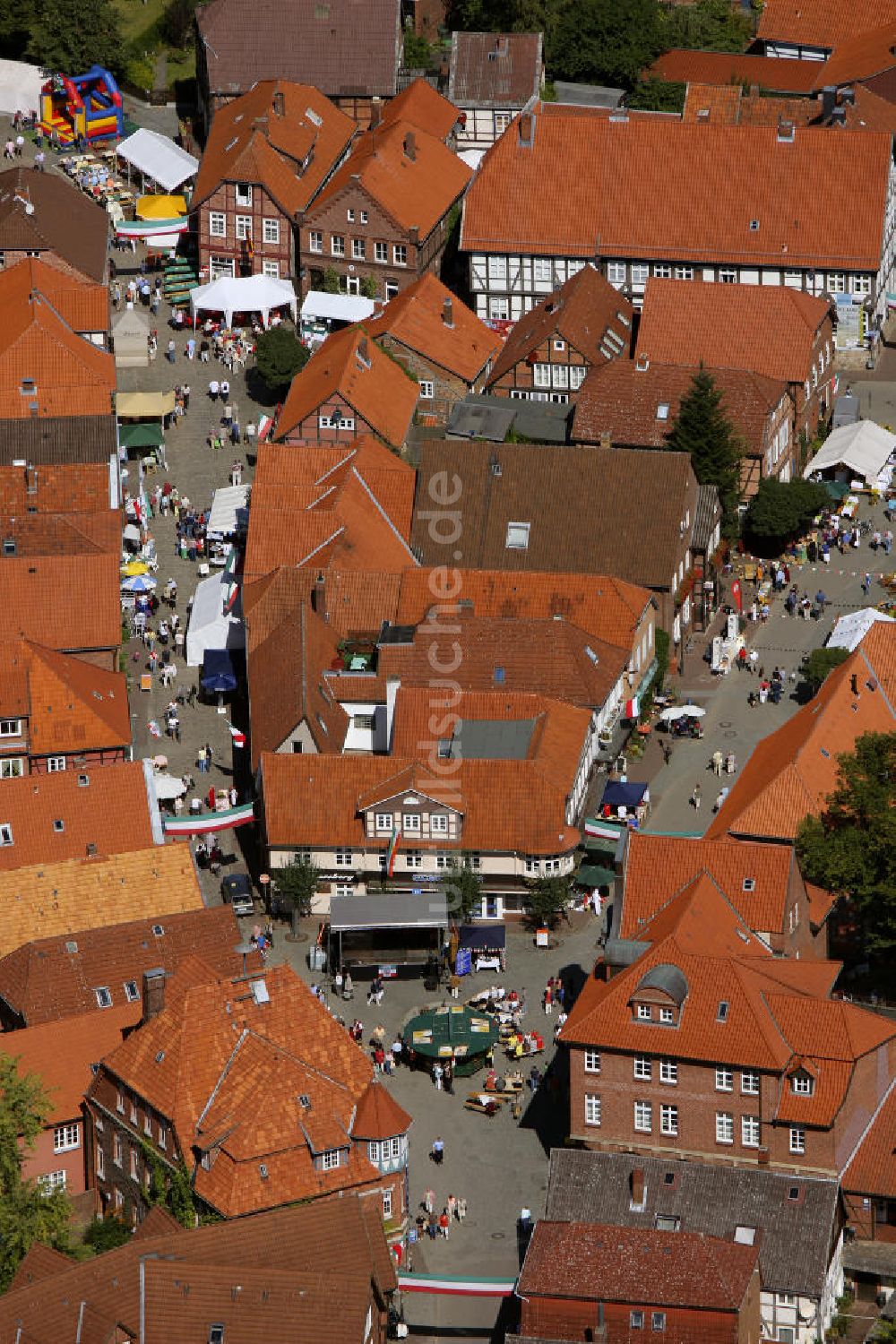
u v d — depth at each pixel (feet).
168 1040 469.16
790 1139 461.78
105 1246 456.86
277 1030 470.80
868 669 570.46
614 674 582.35
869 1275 456.45
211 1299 415.23
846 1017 463.42
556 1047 512.63
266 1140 455.22
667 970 469.98
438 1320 454.40
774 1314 438.81
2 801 538.88
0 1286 437.99
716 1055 463.01
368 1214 444.14
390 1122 459.73
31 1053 484.33
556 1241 435.53
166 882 524.93
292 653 573.33
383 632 581.53
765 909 495.00
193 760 588.50
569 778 547.08
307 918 546.26
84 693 581.53
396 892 541.34
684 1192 449.06
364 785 544.21
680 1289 424.46
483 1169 486.38
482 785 540.52
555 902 536.01
